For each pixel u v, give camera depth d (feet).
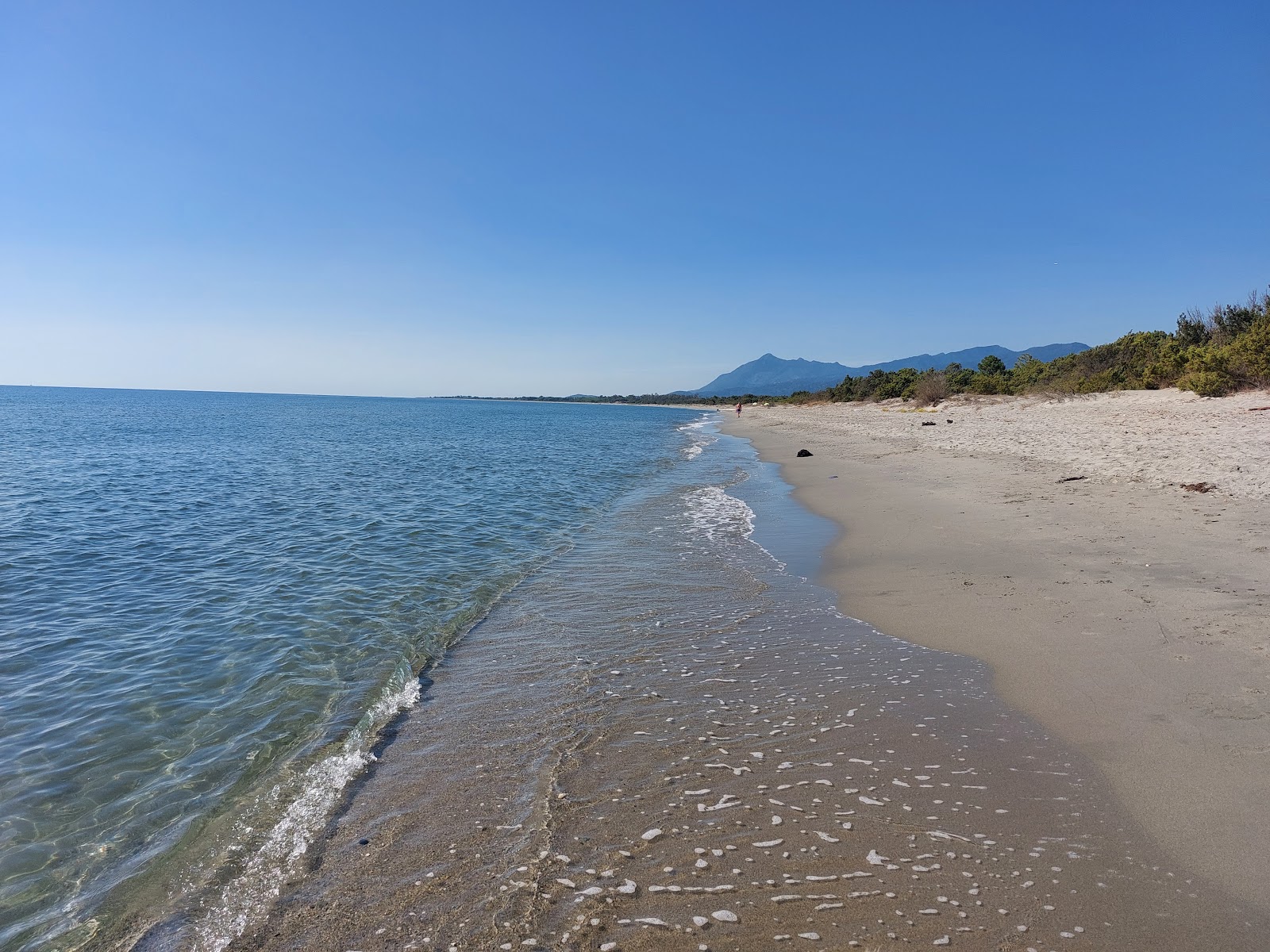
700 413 354.95
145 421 189.67
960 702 17.04
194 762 15.66
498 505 51.93
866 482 56.18
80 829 13.29
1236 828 11.37
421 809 13.38
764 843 11.84
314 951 9.82
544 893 10.79
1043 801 12.65
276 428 168.04
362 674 20.40
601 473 74.74
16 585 30.09
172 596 28.58
